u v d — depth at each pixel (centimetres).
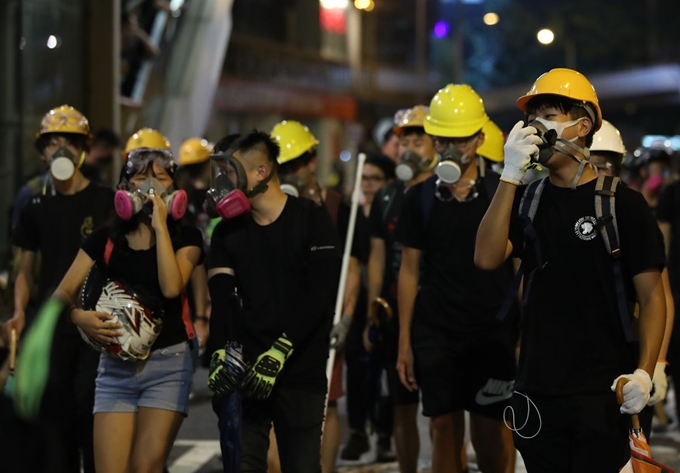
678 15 7694
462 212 763
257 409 649
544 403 556
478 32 8506
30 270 837
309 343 643
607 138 822
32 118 1916
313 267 639
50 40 1980
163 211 676
